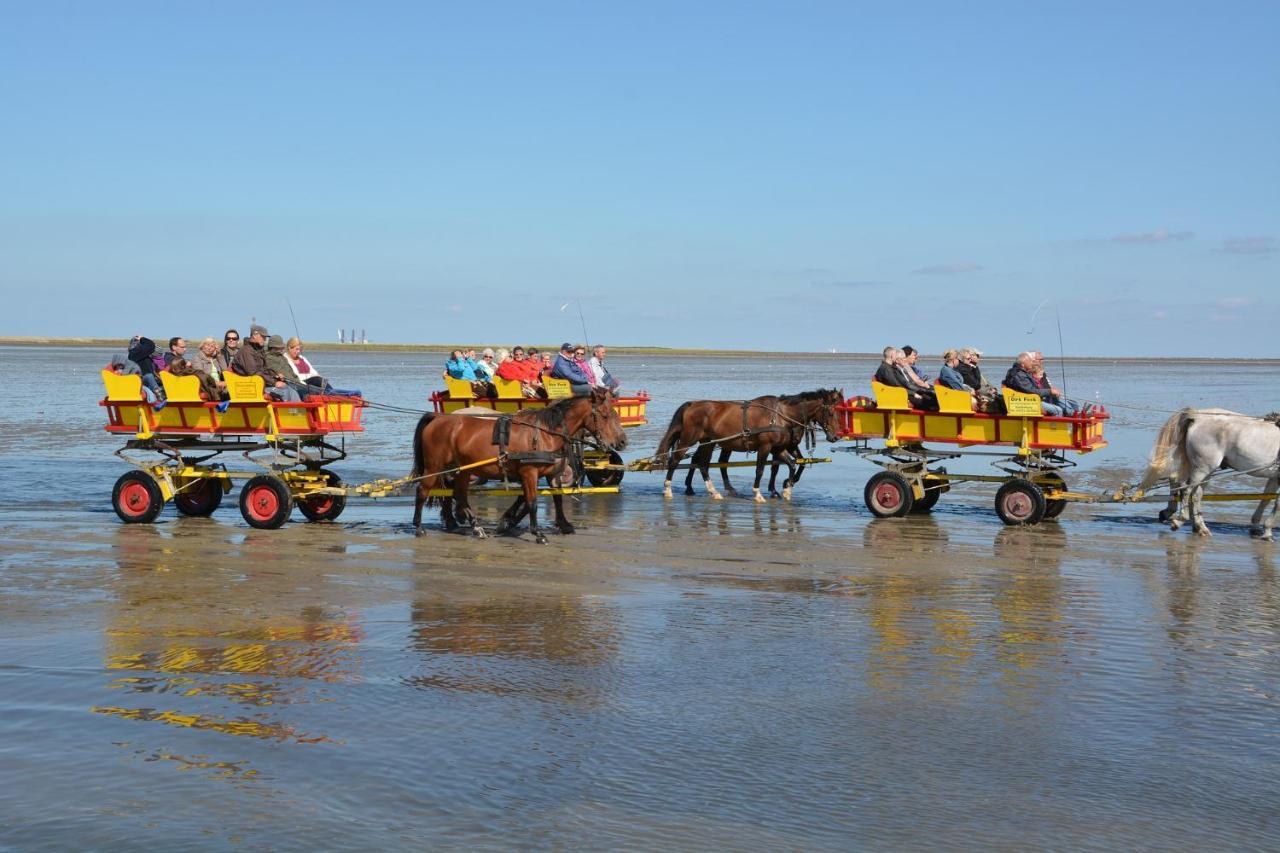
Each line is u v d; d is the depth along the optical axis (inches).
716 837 299.9
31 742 363.9
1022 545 719.7
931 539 739.4
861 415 852.0
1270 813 319.3
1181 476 773.9
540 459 709.9
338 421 759.1
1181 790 333.7
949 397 813.2
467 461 718.5
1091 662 458.6
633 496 978.1
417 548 692.1
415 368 5191.9
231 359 767.1
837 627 510.0
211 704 401.4
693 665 451.2
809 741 369.1
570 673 440.1
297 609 535.5
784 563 655.1
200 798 322.0
